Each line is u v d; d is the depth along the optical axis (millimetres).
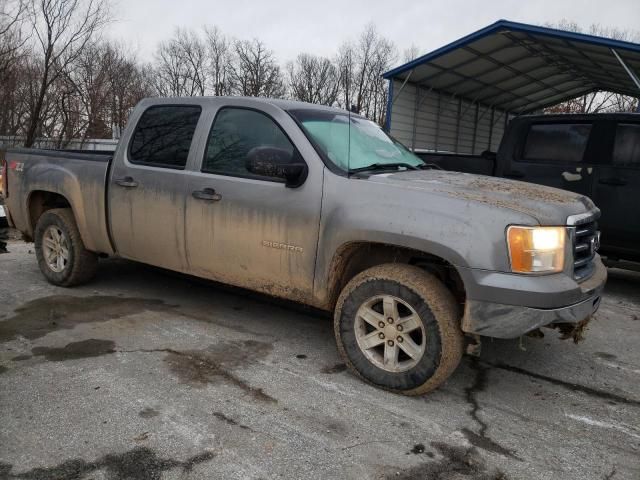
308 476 2500
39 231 5398
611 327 4859
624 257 5840
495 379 3662
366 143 4164
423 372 3188
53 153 5285
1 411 2979
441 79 15156
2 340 3984
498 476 2570
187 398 3186
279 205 3678
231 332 4312
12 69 14609
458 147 17859
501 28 11438
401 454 2707
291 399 3225
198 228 4109
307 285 3650
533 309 2938
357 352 3445
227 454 2645
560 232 3088
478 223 3021
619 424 3113
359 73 48406
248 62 49969
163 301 5047
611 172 5684
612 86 16453
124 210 4598
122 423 2887
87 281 5383
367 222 3291
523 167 6289
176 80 51969
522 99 18516
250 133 3980
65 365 3580
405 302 3213
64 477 2434
